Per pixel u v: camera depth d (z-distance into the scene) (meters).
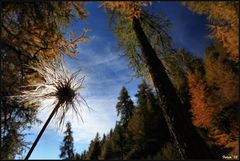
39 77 4.97
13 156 5.20
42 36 6.23
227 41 6.59
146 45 6.21
